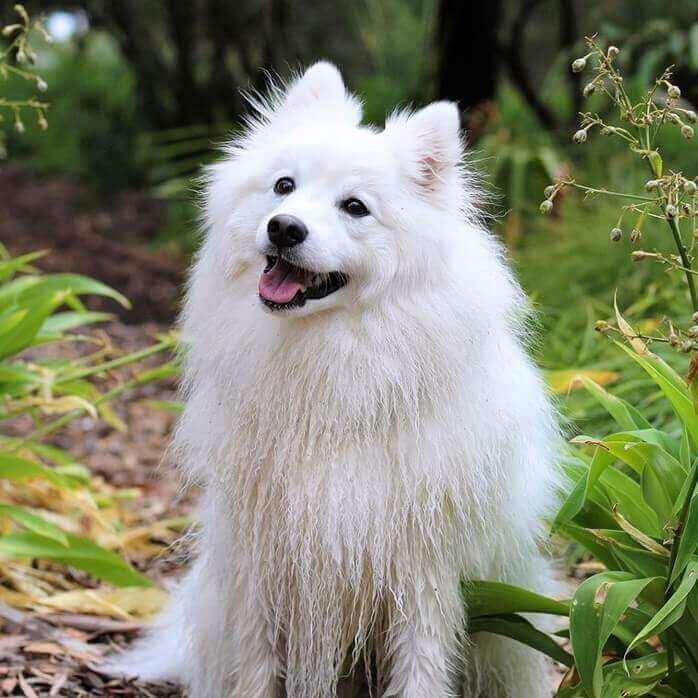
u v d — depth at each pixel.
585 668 1.63
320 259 1.71
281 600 1.79
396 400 1.72
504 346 1.79
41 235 5.78
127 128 6.67
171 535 2.43
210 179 1.84
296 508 1.74
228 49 6.10
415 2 6.05
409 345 1.72
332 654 1.78
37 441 2.66
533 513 1.83
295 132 1.80
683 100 3.64
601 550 1.76
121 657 2.02
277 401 1.74
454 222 1.77
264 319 1.75
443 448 1.72
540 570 1.90
